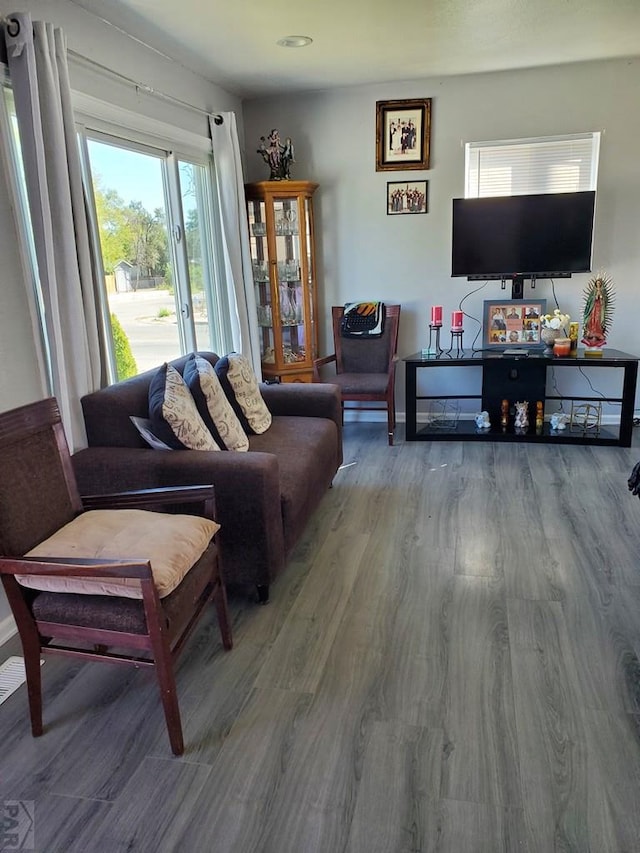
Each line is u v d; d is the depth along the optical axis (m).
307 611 2.40
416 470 3.91
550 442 4.32
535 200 4.20
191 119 3.84
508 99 4.29
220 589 2.10
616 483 3.58
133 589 1.66
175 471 2.34
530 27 3.26
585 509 3.24
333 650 2.16
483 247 4.36
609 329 4.52
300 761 1.69
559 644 2.15
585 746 1.71
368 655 2.13
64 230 2.46
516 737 1.75
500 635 2.21
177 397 2.53
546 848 1.43
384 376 4.57
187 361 3.14
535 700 1.89
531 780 1.61
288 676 2.04
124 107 3.12
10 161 2.32
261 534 2.34
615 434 4.34
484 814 1.52
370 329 4.64
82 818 1.54
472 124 4.38
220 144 4.07
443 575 2.63
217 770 1.67
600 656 2.08
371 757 1.70
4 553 1.69
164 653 1.66
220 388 2.85
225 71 3.85
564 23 3.21
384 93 4.43
